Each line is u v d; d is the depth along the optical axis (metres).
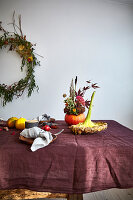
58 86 3.36
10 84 3.28
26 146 1.19
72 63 3.35
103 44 3.38
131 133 1.58
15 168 1.11
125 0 3.26
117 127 1.84
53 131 1.59
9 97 3.23
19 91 3.29
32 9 3.24
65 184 1.11
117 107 3.46
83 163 1.13
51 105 3.37
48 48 3.30
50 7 3.27
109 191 2.08
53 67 3.33
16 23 3.23
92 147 1.18
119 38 3.40
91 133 1.51
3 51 3.25
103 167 1.16
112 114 3.46
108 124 1.98
